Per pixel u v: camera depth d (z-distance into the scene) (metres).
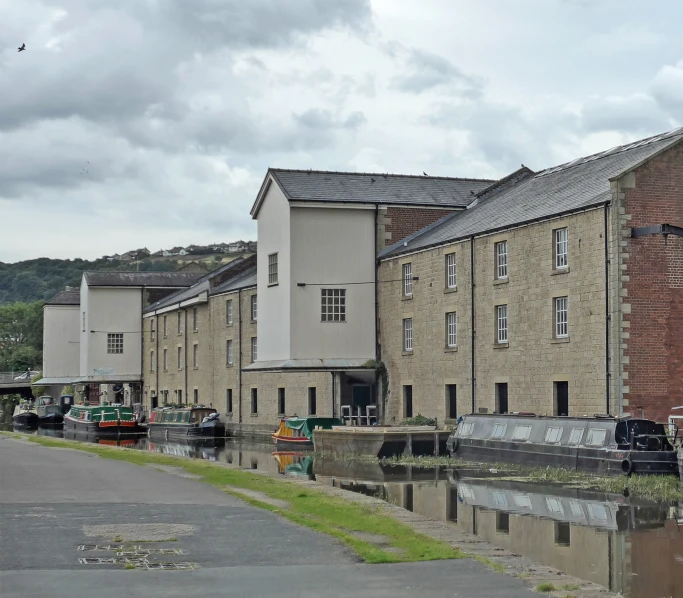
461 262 43.56
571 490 28.22
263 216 52.84
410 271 48.31
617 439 30.70
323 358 49.62
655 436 30.69
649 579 16.38
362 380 50.72
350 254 50.44
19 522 17.45
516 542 19.98
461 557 14.50
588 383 35.62
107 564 13.74
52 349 99.25
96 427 69.56
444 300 44.78
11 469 28.70
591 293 35.62
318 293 49.78
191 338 74.56
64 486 23.81
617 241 34.47
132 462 32.34
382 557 14.31
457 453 38.56
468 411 42.78
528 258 39.16
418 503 26.14
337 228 50.38
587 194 37.69
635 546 19.47
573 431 32.81
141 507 19.73
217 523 17.55
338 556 14.51
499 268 41.34
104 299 88.12
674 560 18.02
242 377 63.69
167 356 80.81
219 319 68.19
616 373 34.25
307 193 50.19
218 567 13.64
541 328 38.28
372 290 50.69
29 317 144.50
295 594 12.06
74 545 15.20
